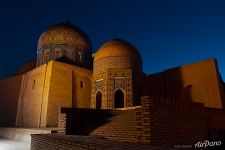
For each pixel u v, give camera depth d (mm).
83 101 15148
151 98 5043
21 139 11914
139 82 13617
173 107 5570
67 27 18062
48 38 17578
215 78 13430
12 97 17125
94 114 8953
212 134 7926
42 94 13859
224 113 9961
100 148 3514
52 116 13234
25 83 16359
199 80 14250
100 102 13938
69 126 7660
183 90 14961
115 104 13227
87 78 15875
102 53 14125
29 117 14617
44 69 14398
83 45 18078
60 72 14359
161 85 16578
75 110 8211
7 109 17094
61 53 17172
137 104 13078
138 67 13969
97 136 6625
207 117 8500
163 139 5035
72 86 14781
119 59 13578
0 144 10836
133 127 6090
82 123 7945
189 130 5895
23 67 21266
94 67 14562
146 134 4867
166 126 5215
